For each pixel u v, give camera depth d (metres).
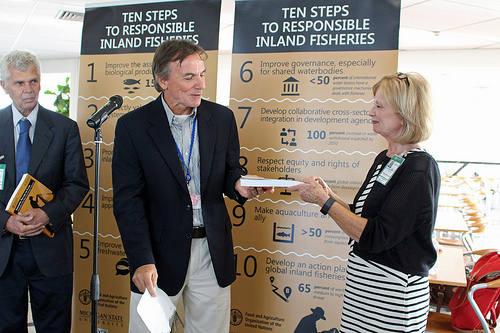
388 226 1.49
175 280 1.92
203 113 2.00
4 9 4.80
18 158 2.24
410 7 4.39
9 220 2.12
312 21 2.46
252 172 2.59
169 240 1.91
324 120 2.47
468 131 8.83
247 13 2.55
